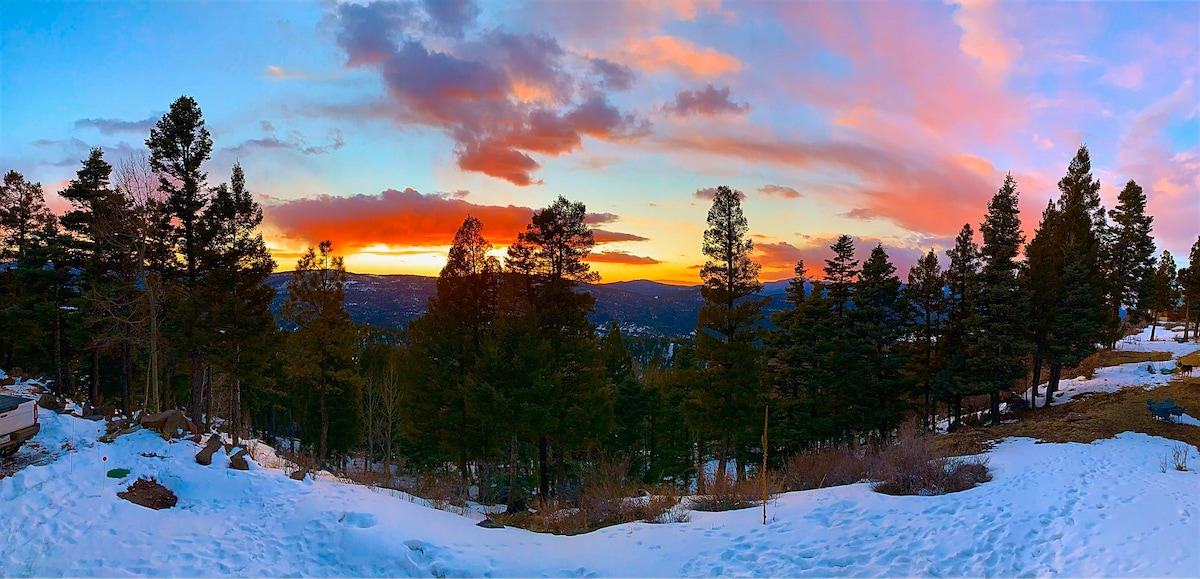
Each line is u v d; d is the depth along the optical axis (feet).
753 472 115.24
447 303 91.97
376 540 37.24
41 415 57.72
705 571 33.96
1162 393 103.14
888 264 111.55
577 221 90.22
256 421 197.67
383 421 144.15
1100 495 46.21
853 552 35.55
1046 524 38.40
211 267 84.43
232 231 86.17
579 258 90.89
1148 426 86.53
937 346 122.01
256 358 92.17
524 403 80.43
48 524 36.22
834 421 111.55
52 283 95.76
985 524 39.06
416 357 95.20
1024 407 116.67
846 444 79.71
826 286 116.78
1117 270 147.95
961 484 54.29
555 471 100.37
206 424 101.65
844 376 111.55
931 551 34.81
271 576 33.14
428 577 33.78
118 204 73.97
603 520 49.49
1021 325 105.50
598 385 91.76
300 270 104.32
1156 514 39.37
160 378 115.03
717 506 51.47
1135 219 150.61
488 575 34.04
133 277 85.10
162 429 57.21
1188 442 79.10
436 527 42.45
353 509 43.32
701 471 95.71
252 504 45.68
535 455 113.91
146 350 105.09
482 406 82.69
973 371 106.73
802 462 75.20
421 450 131.75
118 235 78.18
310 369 101.86
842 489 55.77
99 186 94.79
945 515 41.88
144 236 72.23
